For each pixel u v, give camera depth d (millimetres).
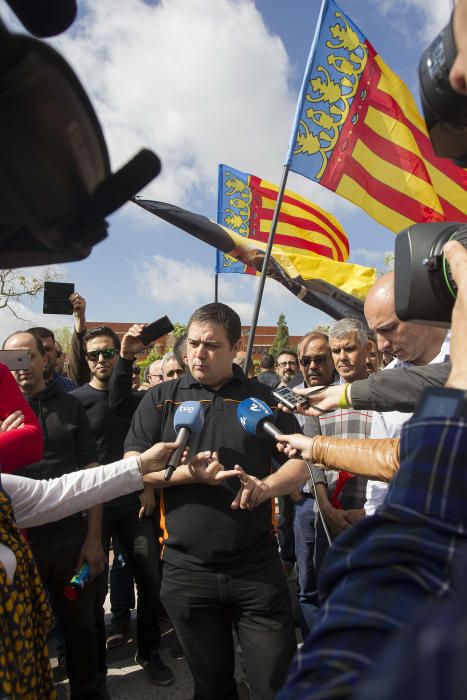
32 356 3172
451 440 658
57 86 517
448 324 1101
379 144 4691
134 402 3914
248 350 3584
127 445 2658
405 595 579
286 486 2430
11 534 1766
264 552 2410
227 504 2393
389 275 2701
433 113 769
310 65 4422
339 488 3367
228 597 2346
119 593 3990
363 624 565
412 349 2674
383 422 2984
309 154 4473
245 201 5875
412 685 306
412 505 640
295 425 2689
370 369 4227
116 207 638
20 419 2322
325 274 4727
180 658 3674
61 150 548
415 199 4773
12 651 1622
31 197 561
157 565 3555
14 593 1659
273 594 2344
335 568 663
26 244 645
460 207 5051
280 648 2311
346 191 4605
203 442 2527
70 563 3016
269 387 2748
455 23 655
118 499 3574
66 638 3010
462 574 374
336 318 4688
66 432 3199
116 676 3506
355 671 528
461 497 627
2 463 2242
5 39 479
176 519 2420
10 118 509
